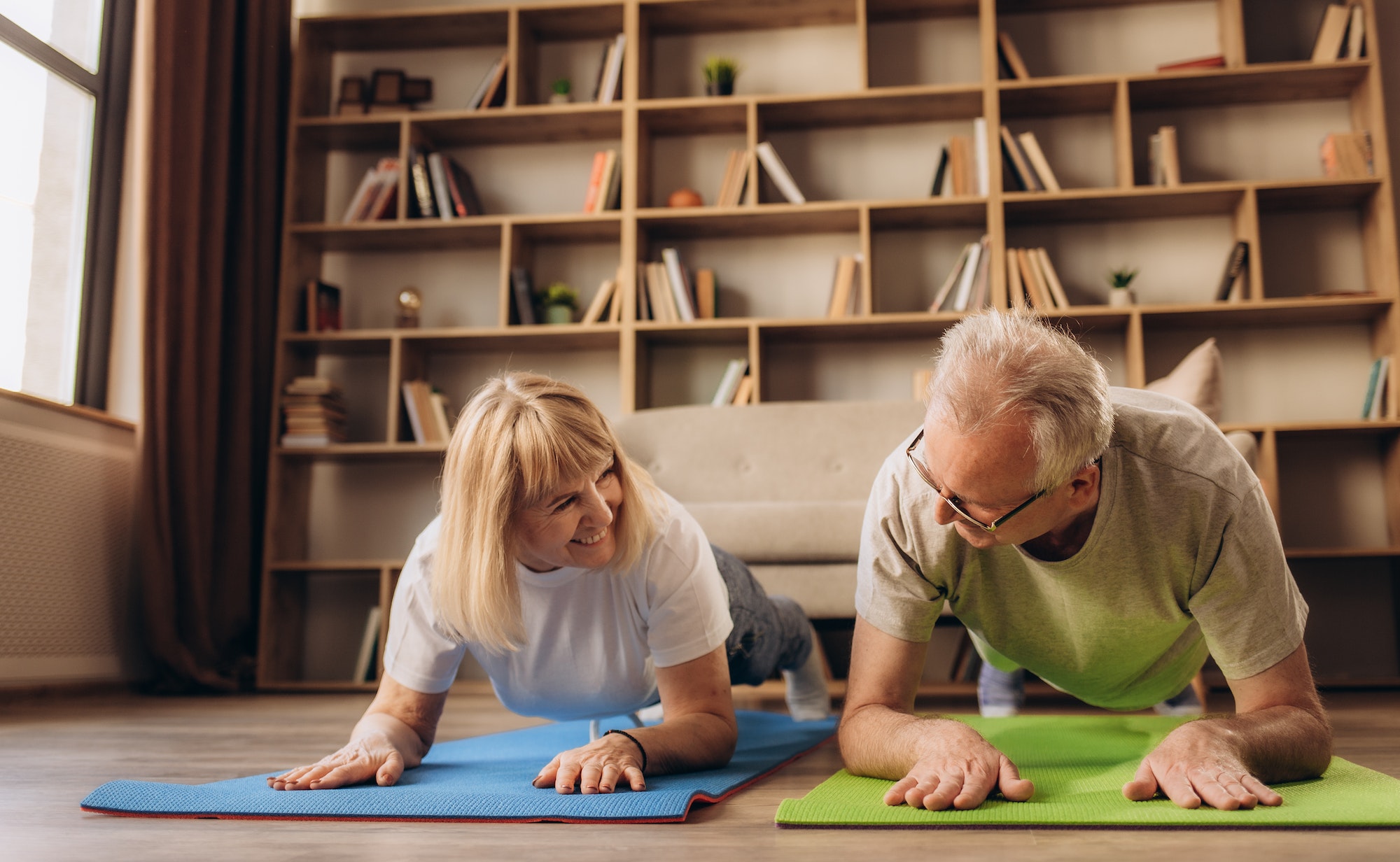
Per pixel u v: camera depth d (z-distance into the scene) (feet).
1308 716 3.83
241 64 13.21
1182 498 3.85
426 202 13.55
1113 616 4.27
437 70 14.74
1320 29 12.69
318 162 14.39
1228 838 3.07
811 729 6.55
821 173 13.91
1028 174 12.83
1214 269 13.16
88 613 11.07
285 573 13.14
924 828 3.32
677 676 4.53
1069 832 3.21
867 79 13.20
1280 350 12.92
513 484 3.94
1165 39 13.56
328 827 3.45
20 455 10.12
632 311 12.96
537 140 14.38
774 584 9.63
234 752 6.00
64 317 11.76
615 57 13.67
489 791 3.94
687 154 14.21
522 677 4.91
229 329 12.63
